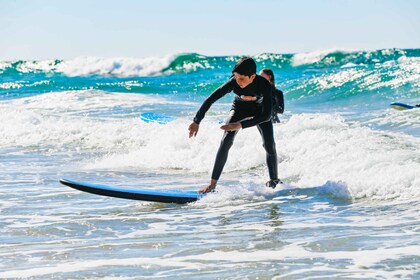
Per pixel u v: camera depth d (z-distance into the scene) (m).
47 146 29.75
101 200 17.08
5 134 32.62
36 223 14.45
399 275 9.85
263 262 10.80
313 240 12.16
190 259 11.14
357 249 11.38
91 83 73.44
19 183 20.08
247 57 15.88
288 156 21.41
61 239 12.95
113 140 30.03
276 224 13.75
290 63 91.62
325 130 23.91
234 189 17.09
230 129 15.47
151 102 47.38
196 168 22.48
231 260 10.99
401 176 16.20
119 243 12.48
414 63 54.75
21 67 99.00
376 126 31.06
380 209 14.67
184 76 85.69
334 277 9.88
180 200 16.38
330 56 90.94
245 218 14.50
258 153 22.42
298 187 17.19
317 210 14.95
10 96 64.31
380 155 18.64
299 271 10.22
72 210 15.87
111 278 10.12
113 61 93.75
